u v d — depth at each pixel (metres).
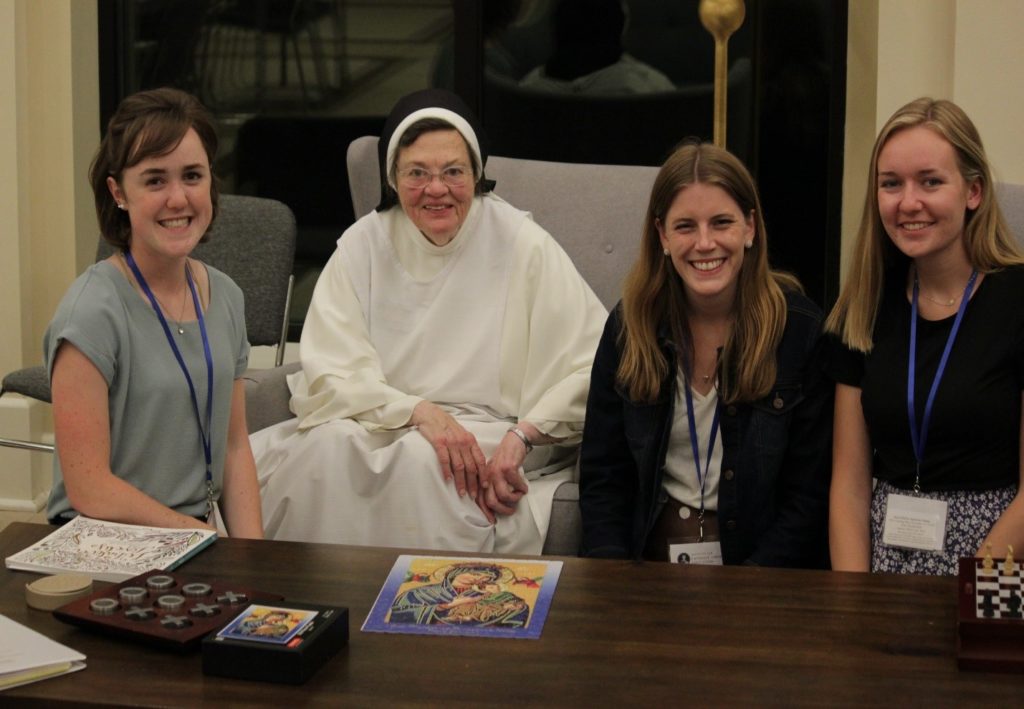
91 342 2.17
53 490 2.33
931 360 2.34
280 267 3.72
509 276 3.09
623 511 2.67
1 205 4.31
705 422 2.60
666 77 4.77
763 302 2.53
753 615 1.76
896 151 2.30
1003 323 2.31
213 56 4.97
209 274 2.41
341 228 5.02
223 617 1.70
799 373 2.54
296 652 1.55
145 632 1.66
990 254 2.33
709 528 2.63
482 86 4.85
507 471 2.80
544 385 3.01
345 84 4.95
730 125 4.73
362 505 2.84
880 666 1.61
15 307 4.35
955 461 2.33
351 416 2.96
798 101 4.68
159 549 1.97
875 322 2.41
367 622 1.73
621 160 4.84
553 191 3.42
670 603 1.80
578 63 4.80
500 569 1.92
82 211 4.55
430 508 2.78
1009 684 1.56
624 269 3.35
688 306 2.59
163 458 2.30
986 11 3.78
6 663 1.56
